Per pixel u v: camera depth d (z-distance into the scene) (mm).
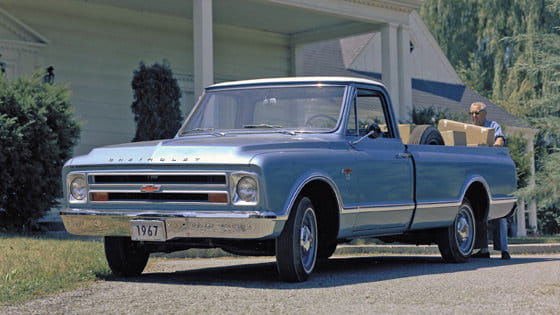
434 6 46125
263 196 6340
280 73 25484
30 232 13750
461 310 5055
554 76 12109
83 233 7047
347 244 13766
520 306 5184
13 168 13250
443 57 32781
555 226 34938
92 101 20656
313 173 6848
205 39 18094
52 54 19906
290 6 19969
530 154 24234
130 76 21500
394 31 22141
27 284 6410
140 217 6652
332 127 7574
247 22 23578
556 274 7406
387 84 22078
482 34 41344
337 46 30016
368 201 7637
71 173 7109
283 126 7734
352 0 21094
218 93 8258
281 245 6676
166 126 19156
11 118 13281
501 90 39094
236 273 8008
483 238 10031
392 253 13078
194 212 6477
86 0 20484
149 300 5734
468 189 9859
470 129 10484
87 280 7070
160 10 21703
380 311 5066
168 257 11008
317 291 6109
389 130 8328
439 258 10695
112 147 7145
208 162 6441
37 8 19719
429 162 8633
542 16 34531
